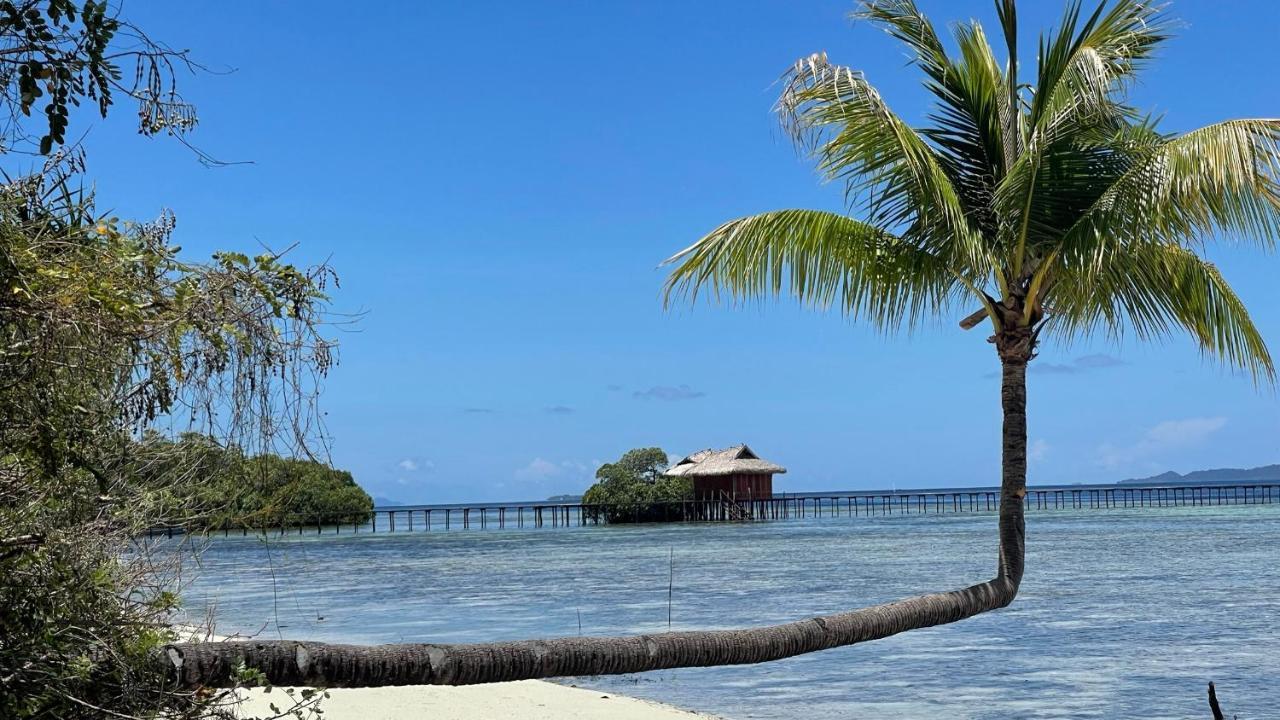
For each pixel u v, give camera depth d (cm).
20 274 313
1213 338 748
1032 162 670
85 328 337
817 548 5500
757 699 1486
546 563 4800
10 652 356
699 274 716
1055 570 3734
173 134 358
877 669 1739
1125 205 642
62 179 359
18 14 318
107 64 339
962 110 730
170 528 427
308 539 8088
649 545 6191
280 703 1150
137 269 361
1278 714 1374
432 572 4309
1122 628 2231
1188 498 15462
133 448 415
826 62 648
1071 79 700
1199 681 1622
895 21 720
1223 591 2941
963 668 1752
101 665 388
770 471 8719
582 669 490
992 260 667
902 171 698
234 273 382
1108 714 1389
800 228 715
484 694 1362
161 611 425
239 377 389
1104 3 692
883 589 3259
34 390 340
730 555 5072
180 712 404
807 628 561
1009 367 701
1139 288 730
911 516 10538
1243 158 587
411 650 452
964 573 3791
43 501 388
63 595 379
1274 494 15888
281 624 2386
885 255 731
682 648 516
